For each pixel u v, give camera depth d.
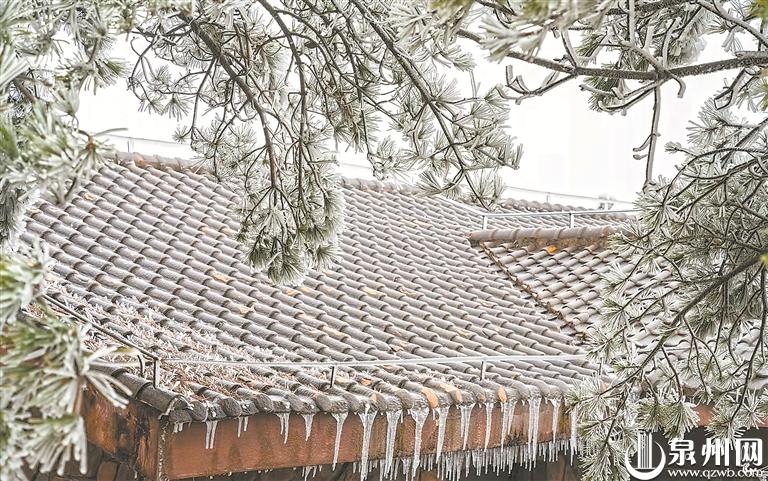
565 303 8.43
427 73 3.31
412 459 4.78
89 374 1.60
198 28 3.56
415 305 7.62
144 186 8.56
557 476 6.20
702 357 4.18
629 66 3.55
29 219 6.93
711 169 3.62
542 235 9.70
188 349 4.96
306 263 3.65
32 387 1.60
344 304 7.08
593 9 1.76
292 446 4.13
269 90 3.90
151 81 4.21
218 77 4.25
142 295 6.03
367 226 9.62
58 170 1.75
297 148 3.67
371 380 4.88
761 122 3.41
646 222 3.60
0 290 1.56
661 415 4.04
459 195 3.17
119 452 3.90
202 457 3.81
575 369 6.37
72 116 1.93
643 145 2.83
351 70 3.84
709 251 3.70
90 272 6.23
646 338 6.87
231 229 8.23
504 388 5.17
